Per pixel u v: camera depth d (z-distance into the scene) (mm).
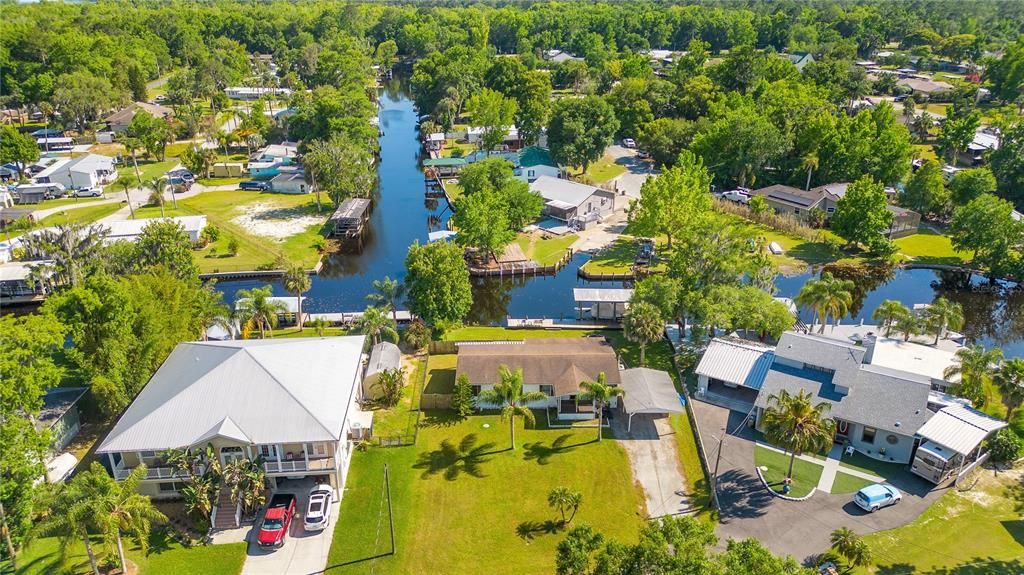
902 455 53781
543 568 43688
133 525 39688
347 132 142375
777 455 54812
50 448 48562
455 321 74938
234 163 143625
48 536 39969
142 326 58031
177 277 74625
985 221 91750
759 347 65125
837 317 70438
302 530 46688
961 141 135500
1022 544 45438
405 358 70188
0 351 45906
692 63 189750
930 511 48500
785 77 177750
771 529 46719
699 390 63719
